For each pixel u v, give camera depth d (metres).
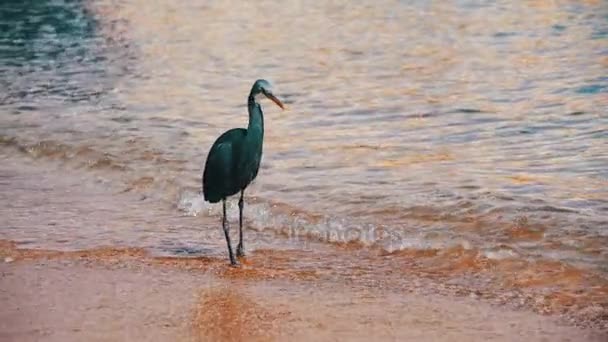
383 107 22.80
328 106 23.05
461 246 13.28
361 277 12.23
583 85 24.44
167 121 21.72
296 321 10.57
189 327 10.36
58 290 11.55
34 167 18.30
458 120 21.28
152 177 17.17
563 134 19.77
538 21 35.03
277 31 35.59
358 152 18.69
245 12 40.72
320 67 28.36
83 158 18.56
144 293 11.48
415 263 12.80
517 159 17.94
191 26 38.06
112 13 43.44
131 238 13.99
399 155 18.44
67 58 32.09
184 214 15.26
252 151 12.94
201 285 11.81
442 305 11.12
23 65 30.84
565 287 11.75
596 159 17.67
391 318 10.68
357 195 15.77
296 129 20.77
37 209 15.52
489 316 10.74
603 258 12.68
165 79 27.42
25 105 24.16
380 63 28.70
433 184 16.28
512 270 12.39
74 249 13.40
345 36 33.81
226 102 23.88
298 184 16.52
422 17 37.28
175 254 13.26
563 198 15.26
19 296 11.34
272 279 12.12
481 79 25.81
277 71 27.98
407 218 14.61
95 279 11.98
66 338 10.01
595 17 35.19
